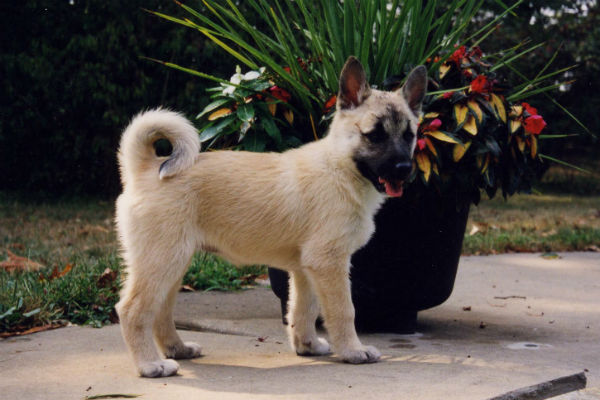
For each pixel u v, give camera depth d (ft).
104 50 19.22
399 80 8.81
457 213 8.76
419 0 8.88
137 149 7.96
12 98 19.51
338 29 9.02
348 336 8.03
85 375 7.72
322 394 7.36
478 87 8.61
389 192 8.00
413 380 7.60
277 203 8.02
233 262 8.25
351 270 8.73
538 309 9.55
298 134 9.03
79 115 20.24
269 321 9.13
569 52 24.89
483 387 7.47
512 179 8.79
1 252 11.42
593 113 25.66
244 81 9.00
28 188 21.24
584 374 7.75
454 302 9.83
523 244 13.08
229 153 8.21
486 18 22.70
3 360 8.01
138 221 7.81
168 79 20.22
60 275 9.80
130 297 7.79
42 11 19.33
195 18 18.85
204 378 7.68
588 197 24.30
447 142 8.57
